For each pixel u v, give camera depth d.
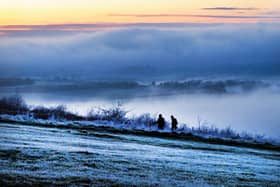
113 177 23.20
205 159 35.50
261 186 25.66
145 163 29.16
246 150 47.72
